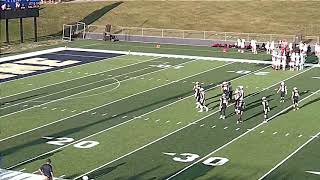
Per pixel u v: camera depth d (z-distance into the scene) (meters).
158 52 52.62
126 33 63.53
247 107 32.53
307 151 24.98
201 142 26.27
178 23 66.94
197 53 52.22
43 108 32.72
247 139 26.67
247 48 54.91
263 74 42.34
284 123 29.25
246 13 68.69
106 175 22.30
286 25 64.56
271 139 26.67
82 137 27.12
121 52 52.59
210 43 58.19
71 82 39.81
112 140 26.66
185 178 21.95
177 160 23.92
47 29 65.56
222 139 26.69
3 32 62.34
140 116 30.78
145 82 39.56
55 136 27.33
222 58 49.38
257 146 25.66
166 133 27.67
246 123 29.31
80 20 69.06
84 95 35.88
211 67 45.12
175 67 45.06
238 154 24.61
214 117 30.50
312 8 69.12
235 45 55.97
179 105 33.12
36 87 38.28
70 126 29.02
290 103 33.47
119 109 32.31
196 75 41.84
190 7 71.69
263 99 30.05
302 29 63.22
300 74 42.44
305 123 29.25
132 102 33.94
